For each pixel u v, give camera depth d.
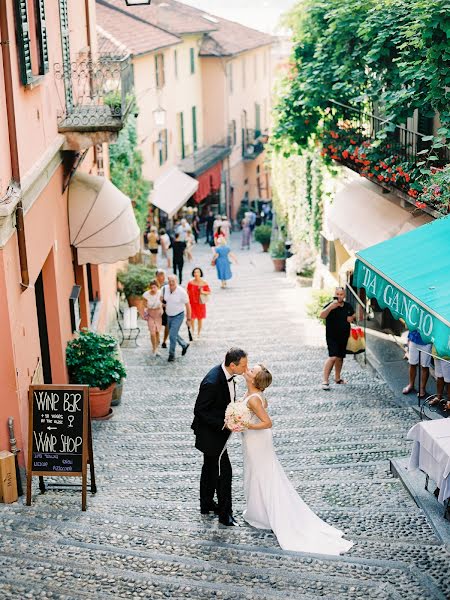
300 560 7.34
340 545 7.84
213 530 8.07
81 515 8.27
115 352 13.06
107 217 14.14
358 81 16.03
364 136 16.72
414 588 6.88
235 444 11.34
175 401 13.75
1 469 8.53
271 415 12.73
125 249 14.29
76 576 6.82
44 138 11.43
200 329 18.48
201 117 47.41
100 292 17.48
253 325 19.70
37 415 8.51
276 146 19.17
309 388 14.17
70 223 13.98
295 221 27.23
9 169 9.10
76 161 14.27
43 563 7.04
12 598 6.39
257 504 8.16
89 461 8.93
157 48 36.50
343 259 21.55
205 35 47.03
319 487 9.53
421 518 8.58
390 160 14.85
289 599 6.59
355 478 9.85
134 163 26.27
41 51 11.01
